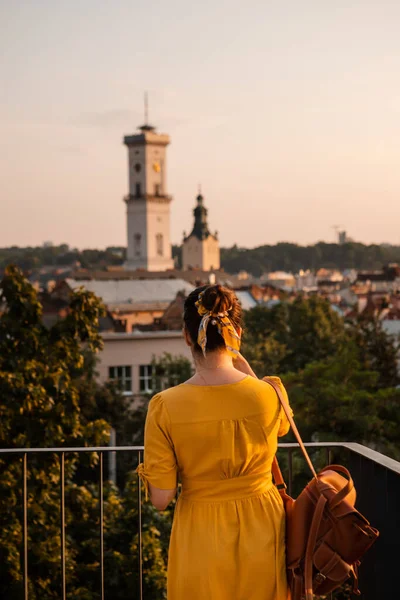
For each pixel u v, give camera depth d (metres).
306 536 2.83
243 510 2.82
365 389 26.27
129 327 73.06
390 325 59.75
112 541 13.66
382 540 3.72
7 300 14.63
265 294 135.88
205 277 191.00
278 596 2.82
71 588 12.25
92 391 34.22
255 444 2.84
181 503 2.88
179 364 41.06
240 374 2.90
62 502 4.18
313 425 23.28
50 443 13.52
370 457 3.71
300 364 54.66
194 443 2.79
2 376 13.27
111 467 29.66
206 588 2.76
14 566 11.93
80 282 115.31
